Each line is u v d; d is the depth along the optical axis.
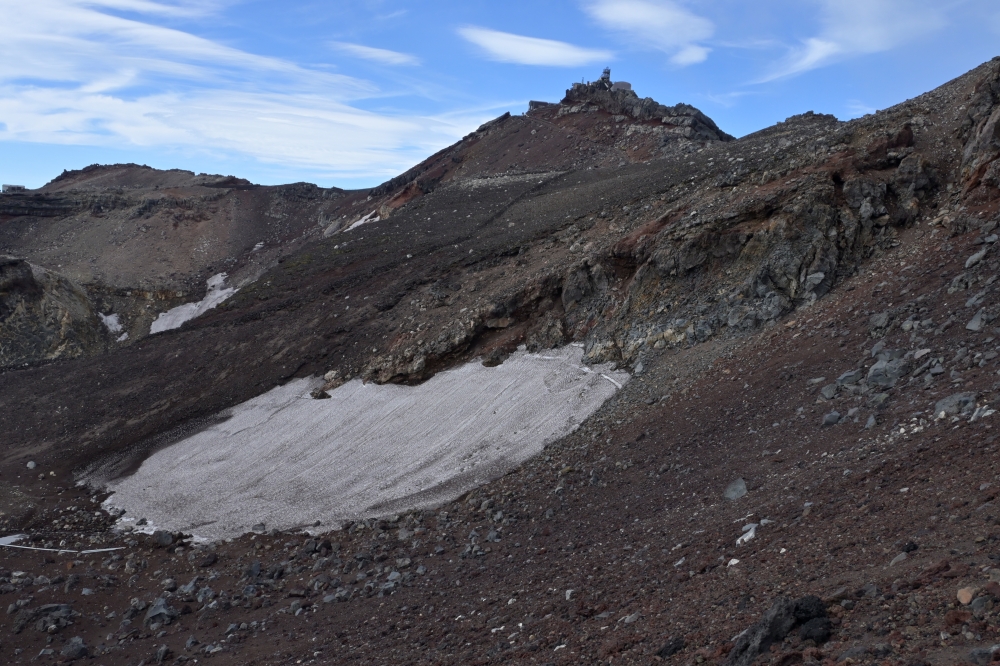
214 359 48.06
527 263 44.50
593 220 45.91
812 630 9.91
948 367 19.50
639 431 27.41
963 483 12.96
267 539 28.64
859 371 22.20
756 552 14.47
